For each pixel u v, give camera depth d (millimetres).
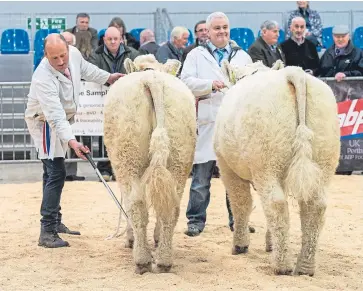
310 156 5930
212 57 8609
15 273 6820
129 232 7848
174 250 7805
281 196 6082
